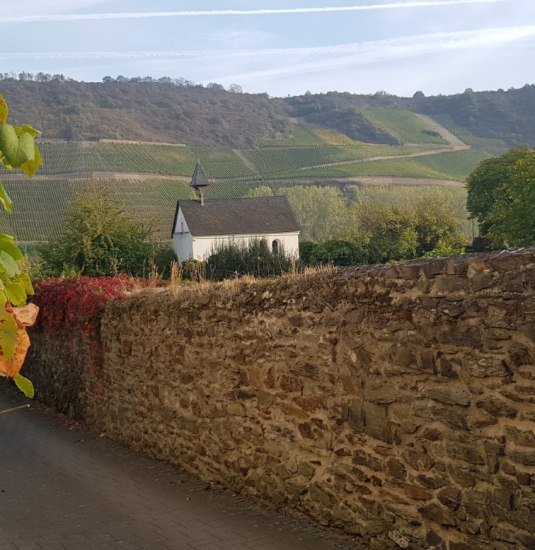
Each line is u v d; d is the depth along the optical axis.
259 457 6.48
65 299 11.88
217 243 45.53
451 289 4.45
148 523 6.13
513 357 4.05
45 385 13.62
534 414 3.95
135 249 30.70
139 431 9.18
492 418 4.20
